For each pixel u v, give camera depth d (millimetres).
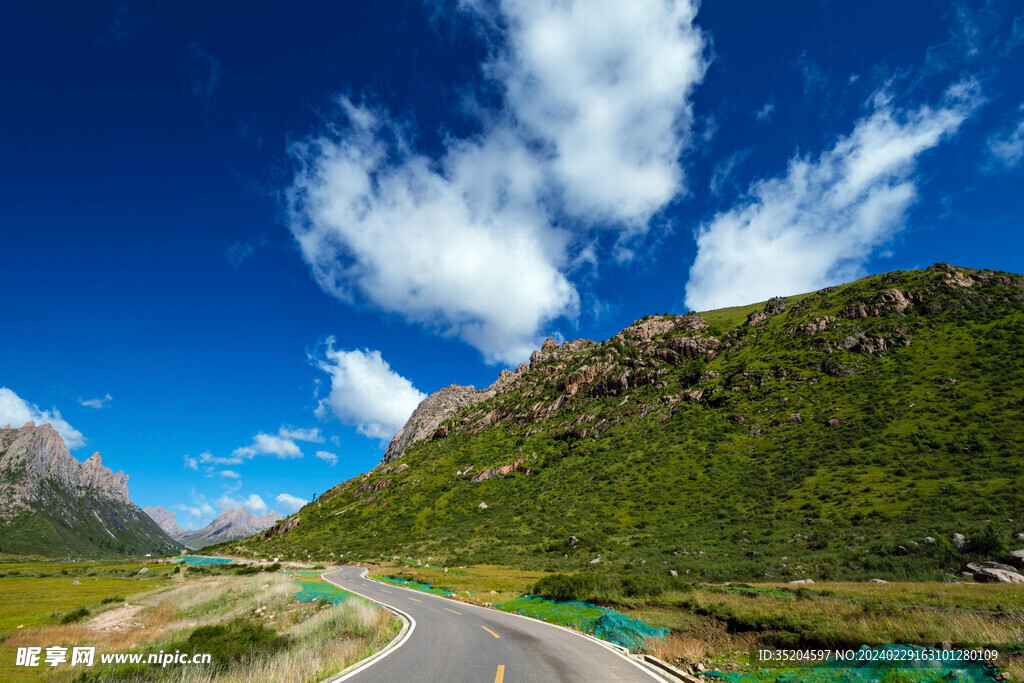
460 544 73188
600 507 70562
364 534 97250
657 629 15320
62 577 67250
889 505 41406
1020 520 30422
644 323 158750
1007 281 87812
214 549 148875
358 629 16719
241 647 14898
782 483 57531
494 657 12289
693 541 47312
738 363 103250
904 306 92562
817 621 13484
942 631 10688
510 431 141875
